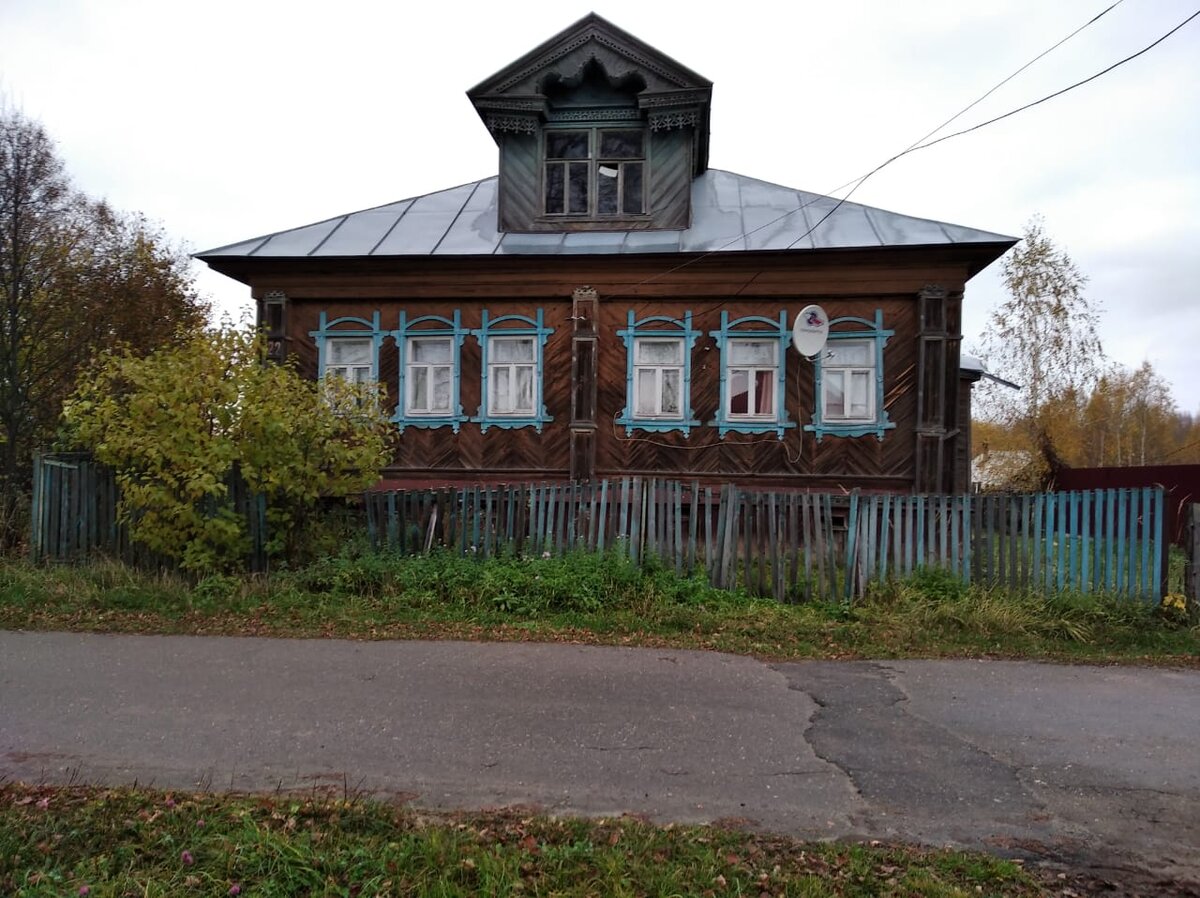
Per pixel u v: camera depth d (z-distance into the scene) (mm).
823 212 13062
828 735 5090
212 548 8938
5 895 3148
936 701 5805
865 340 12203
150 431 8648
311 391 9531
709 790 4273
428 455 12836
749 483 12352
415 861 3412
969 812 4051
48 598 8242
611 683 6082
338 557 9164
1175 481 16203
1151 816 4031
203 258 12523
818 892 3217
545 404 12664
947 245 11555
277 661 6520
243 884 3268
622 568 8562
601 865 3414
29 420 12570
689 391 12445
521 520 9359
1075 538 8281
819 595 8695
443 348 12945
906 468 12039
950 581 8461
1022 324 21344
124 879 3275
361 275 12773
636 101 13031
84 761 4531
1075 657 7051
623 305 12609
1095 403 25969
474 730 5070
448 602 8320
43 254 12516
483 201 14531
